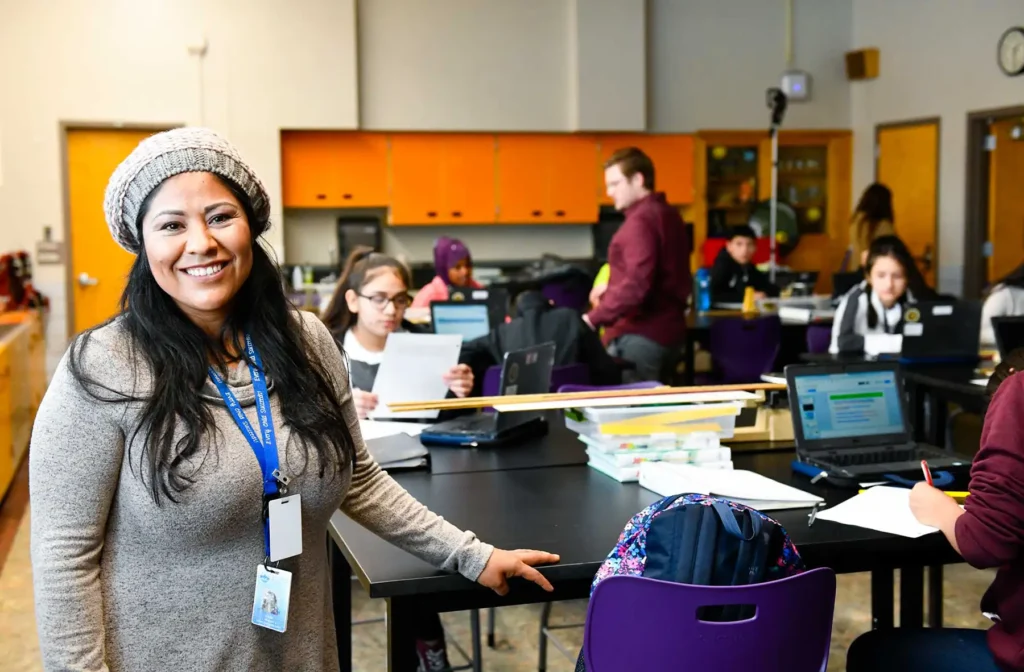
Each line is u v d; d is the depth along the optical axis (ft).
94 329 4.16
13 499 16.84
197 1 26.68
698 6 31.07
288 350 4.46
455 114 29.04
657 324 16.07
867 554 6.29
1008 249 28.14
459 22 28.89
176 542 4.11
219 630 4.22
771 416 8.78
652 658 4.90
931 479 6.48
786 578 4.84
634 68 29.73
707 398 8.06
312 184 28.60
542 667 9.91
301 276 27.27
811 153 32.65
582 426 8.16
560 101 29.71
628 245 15.72
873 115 31.58
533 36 29.37
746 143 31.86
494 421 8.95
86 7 26.11
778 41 31.76
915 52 29.68
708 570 4.90
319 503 4.46
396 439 8.05
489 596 5.61
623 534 5.23
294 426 4.36
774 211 27.55
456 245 20.63
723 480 7.00
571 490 7.25
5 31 25.77
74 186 26.73
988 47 27.04
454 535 5.28
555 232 31.76
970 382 12.48
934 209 29.30
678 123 31.14
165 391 4.04
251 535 4.25
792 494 6.70
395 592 5.32
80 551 3.97
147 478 4.01
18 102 25.96
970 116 27.76
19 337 18.62
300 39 27.35
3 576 13.10
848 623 11.12
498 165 29.94
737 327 18.74
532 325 12.07
